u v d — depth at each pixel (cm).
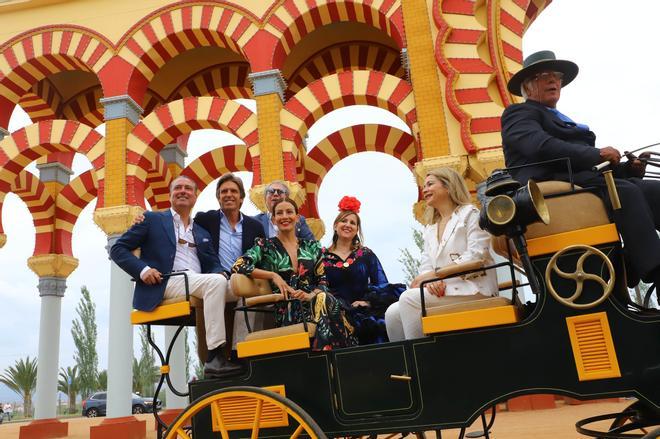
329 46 1393
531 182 315
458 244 395
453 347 334
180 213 497
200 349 456
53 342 1270
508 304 329
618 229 325
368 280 512
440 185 416
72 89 1477
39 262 1290
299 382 365
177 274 413
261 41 1089
